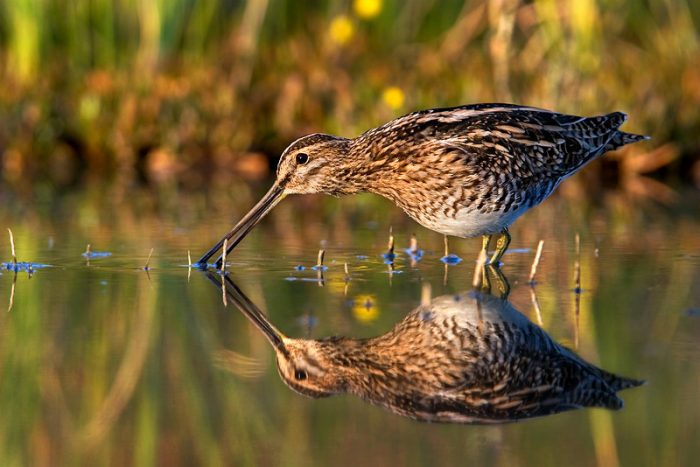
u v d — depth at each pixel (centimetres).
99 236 1338
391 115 1842
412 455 655
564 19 1811
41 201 1608
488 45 2023
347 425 709
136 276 1114
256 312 968
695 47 2000
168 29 1966
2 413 729
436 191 1136
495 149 1126
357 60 2025
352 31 2009
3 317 948
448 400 754
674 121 1830
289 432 698
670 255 1198
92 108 1923
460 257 1217
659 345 852
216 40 2053
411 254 1238
